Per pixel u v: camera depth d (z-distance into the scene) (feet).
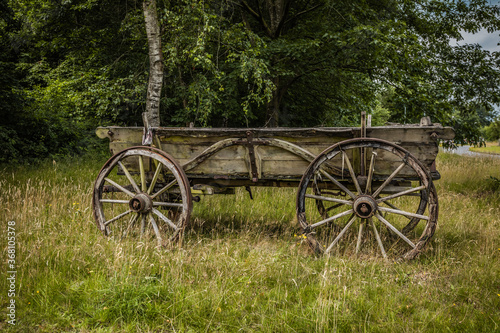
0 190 19.35
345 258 12.29
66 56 37.06
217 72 25.62
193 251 12.30
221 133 13.05
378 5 32.78
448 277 11.31
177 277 10.21
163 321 8.60
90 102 29.63
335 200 12.16
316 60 31.48
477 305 9.66
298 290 10.21
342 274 10.78
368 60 29.91
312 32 33.06
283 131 12.64
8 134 32.30
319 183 13.56
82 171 28.14
